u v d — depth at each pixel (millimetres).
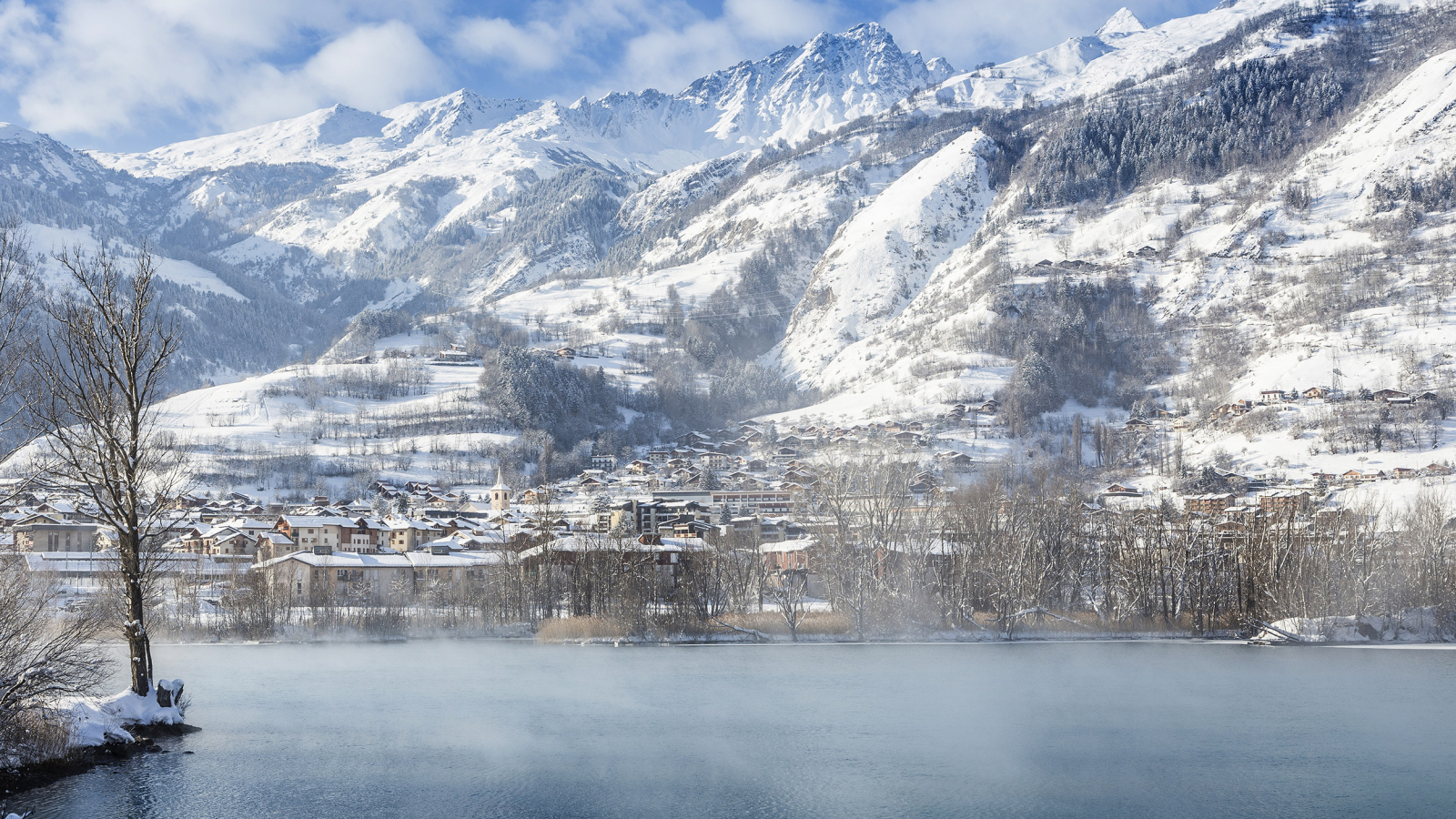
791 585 149250
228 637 133875
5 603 49656
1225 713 84062
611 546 149875
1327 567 136375
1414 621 132000
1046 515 148250
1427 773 65562
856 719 81125
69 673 51719
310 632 136875
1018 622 138000
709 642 132000
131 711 63438
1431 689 95500
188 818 51594
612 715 82188
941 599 138125
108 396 53969
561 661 114750
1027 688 96375
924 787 61250
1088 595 151625
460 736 73688
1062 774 64812
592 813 55469
